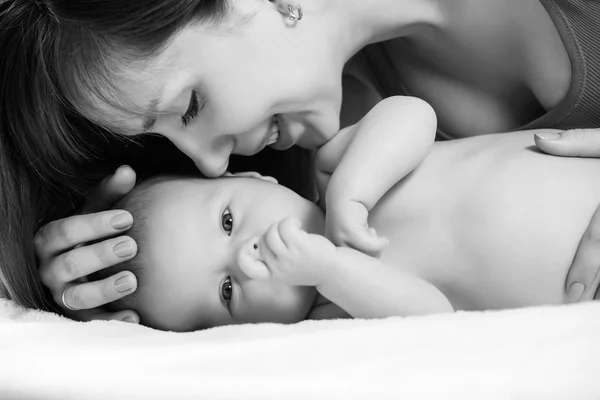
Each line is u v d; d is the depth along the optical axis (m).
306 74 1.08
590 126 1.20
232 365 0.72
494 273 1.05
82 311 1.15
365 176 1.07
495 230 1.05
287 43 1.06
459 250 1.08
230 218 1.14
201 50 0.99
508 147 1.13
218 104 1.03
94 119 1.05
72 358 0.75
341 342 0.75
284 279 1.03
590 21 1.07
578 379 0.66
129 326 0.96
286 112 1.11
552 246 1.01
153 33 0.94
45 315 1.03
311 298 1.12
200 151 1.10
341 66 1.17
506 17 1.16
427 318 0.79
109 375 0.71
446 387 0.65
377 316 1.01
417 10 1.21
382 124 1.11
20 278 1.10
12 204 1.10
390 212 1.15
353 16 1.16
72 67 0.98
